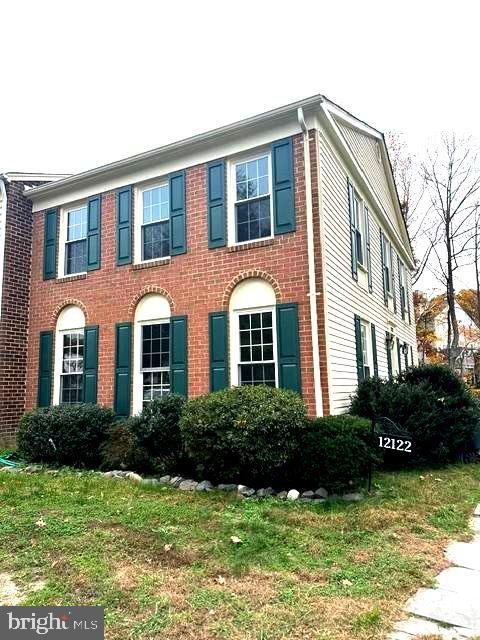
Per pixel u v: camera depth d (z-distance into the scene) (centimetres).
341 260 871
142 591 323
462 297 3109
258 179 853
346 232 937
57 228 1108
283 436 597
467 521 508
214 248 867
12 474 724
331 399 728
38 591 325
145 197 999
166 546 405
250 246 825
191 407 649
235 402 620
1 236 1087
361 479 659
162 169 958
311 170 780
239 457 609
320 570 365
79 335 1041
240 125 835
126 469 753
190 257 895
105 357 980
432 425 795
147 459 727
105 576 347
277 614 293
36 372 1084
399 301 1617
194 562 376
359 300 1002
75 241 1091
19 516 498
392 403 804
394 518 499
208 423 612
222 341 831
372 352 1079
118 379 952
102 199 1040
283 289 783
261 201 844
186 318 881
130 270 972
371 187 1159
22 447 841
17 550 404
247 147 853
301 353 750
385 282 1359
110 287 997
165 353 912
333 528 466
